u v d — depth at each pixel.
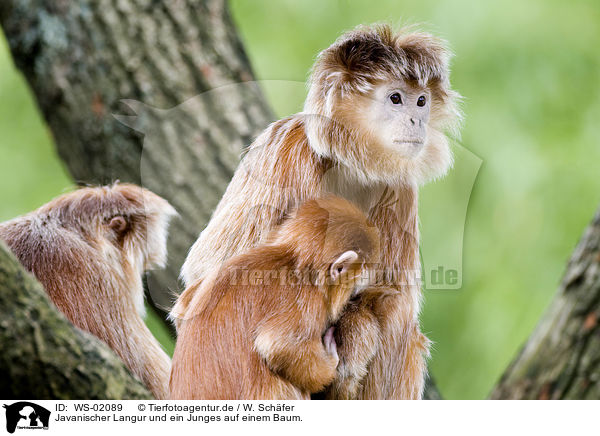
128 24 8.88
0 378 4.50
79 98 8.92
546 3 10.62
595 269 7.20
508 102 10.19
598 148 10.22
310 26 10.80
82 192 6.86
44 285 6.29
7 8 9.26
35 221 6.59
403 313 6.19
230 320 5.65
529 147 10.09
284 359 5.52
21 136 11.23
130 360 6.48
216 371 5.64
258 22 11.07
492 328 9.77
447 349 9.90
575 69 10.45
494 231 9.95
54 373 4.61
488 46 10.32
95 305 6.41
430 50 6.55
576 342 7.19
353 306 6.01
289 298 5.60
